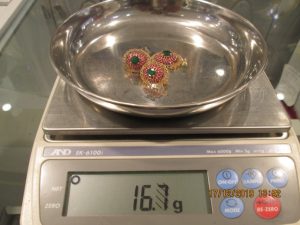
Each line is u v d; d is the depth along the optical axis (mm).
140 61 194
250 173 147
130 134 159
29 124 210
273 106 170
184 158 153
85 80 186
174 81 188
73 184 145
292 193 143
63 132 157
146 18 234
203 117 162
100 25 225
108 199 143
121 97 176
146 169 150
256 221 138
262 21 288
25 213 137
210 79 190
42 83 226
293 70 241
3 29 244
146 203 142
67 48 196
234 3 298
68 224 135
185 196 145
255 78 158
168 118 159
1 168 196
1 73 235
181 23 232
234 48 209
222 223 138
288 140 159
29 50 252
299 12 288
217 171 149
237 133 161
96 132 157
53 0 293
